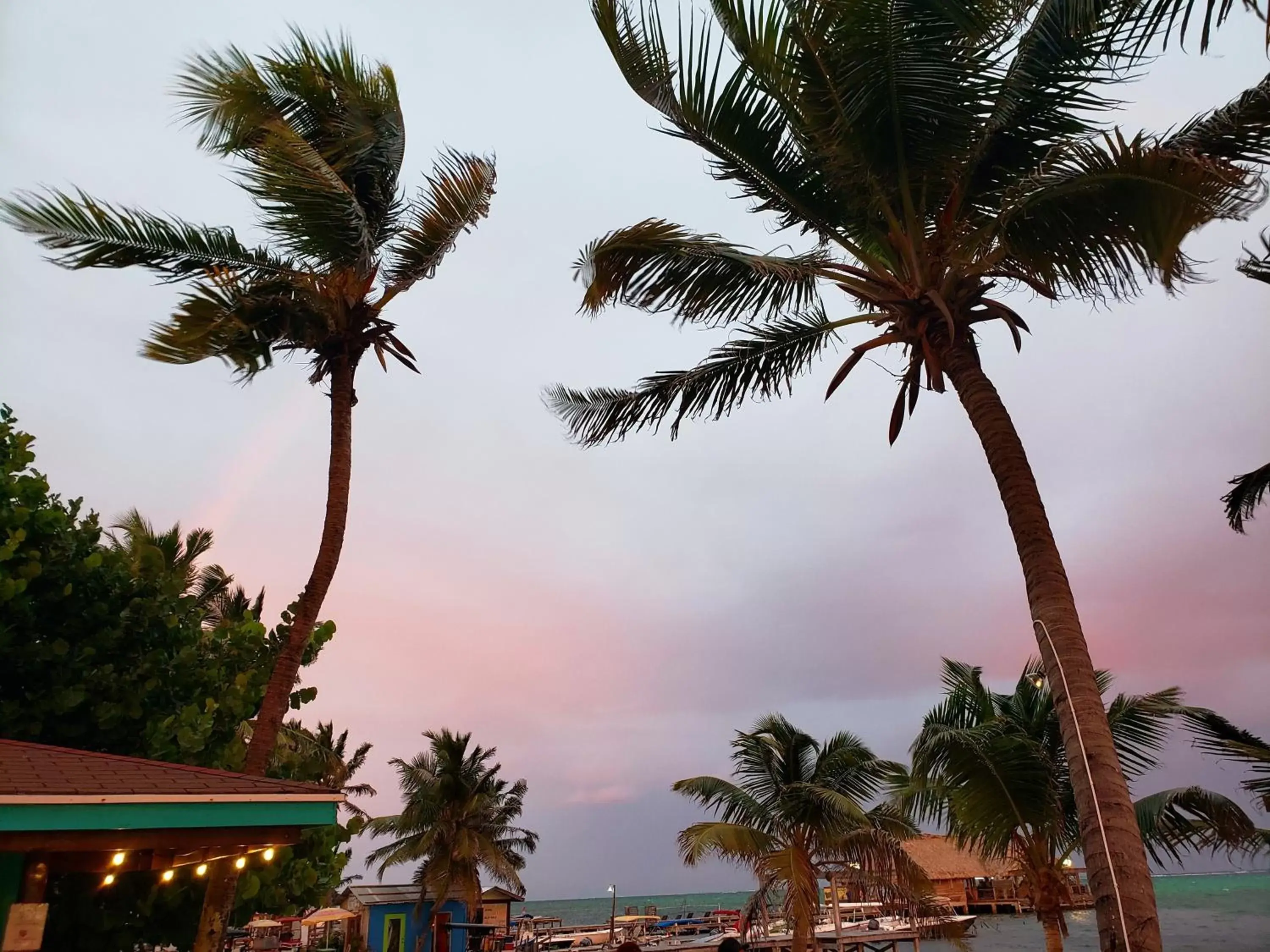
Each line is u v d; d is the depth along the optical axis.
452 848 35.38
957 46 6.78
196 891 9.88
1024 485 6.23
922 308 7.08
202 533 25.02
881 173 7.25
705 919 71.75
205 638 11.74
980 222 7.21
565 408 10.04
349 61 11.73
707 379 9.01
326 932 42.31
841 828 17.06
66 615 9.96
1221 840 10.83
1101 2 5.77
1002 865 12.90
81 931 8.93
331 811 5.57
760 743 18.73
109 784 5.04
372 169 11.76
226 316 10.23
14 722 9.05
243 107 10.87
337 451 10.88
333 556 10.44
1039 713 13.05
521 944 51.19
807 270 7.52
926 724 13.85
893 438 7.38
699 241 7.71
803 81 7.04
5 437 9.91
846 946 29.88
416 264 11.76
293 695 12.10
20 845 4.69
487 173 12.28
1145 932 4.62
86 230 10.05
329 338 11.12
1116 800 5.01
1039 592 5.84
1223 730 10.88
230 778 5.74
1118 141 5.48
